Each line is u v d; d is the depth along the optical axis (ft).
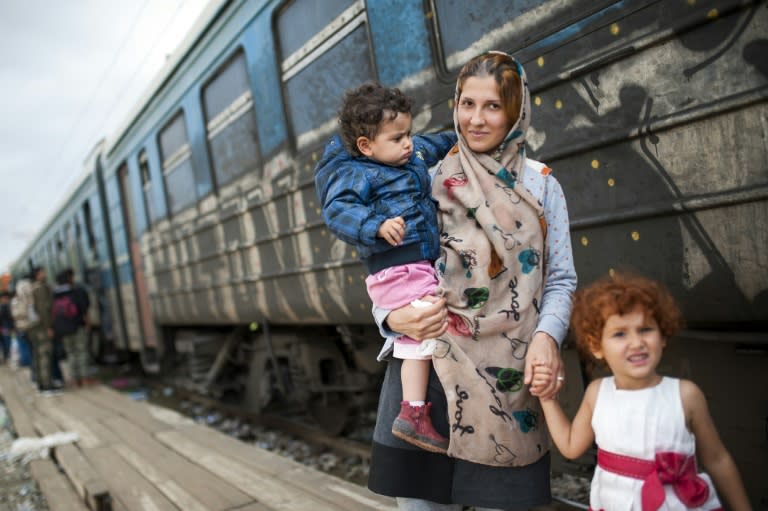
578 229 6.98
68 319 29.19
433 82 8.86
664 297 4.27
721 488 4.34
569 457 4.73
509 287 4.80
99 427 16.75
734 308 5.72
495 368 4.81
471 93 4.79
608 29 6.42
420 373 5.02
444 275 4.91
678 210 5.91
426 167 5.28
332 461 14.48
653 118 6.07
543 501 4.93
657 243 6.20
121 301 29.17
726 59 5.45
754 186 5.37
